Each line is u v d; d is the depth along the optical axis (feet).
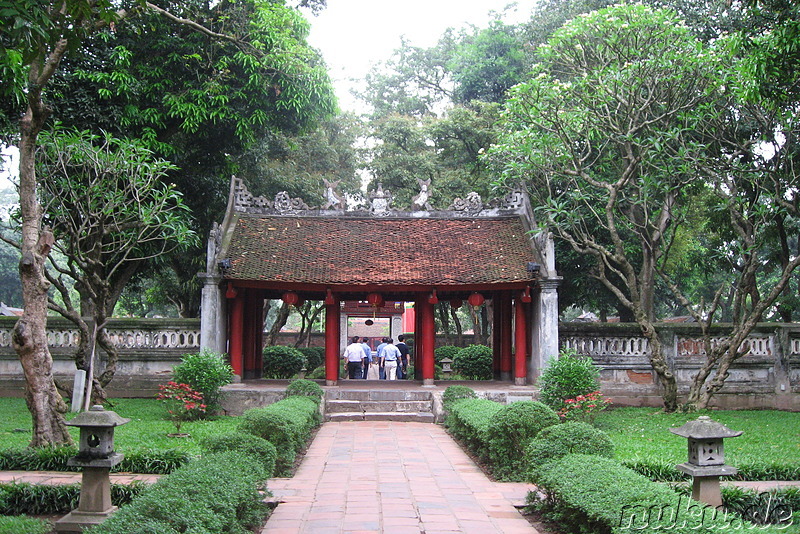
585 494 25.46
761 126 67.46
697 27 74.49
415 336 83.05
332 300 71.46
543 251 69.72
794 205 64.44
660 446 47.24
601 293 98.17
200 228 89.20
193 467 27.94
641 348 74.59
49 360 43.34
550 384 60.39
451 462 43.60
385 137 121.90
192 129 74.64
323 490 35.47
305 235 76.79
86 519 27.58
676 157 64.75
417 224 79.66
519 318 72.74
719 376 67.87
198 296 106.22
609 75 62.59
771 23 55.42
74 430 51.70
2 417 57.88
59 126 59.88
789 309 83.51
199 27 61.87
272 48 75.72
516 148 68.59
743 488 32.73
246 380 76.95
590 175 78.07
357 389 69.77
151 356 73.82
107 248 74.33
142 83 73.82
